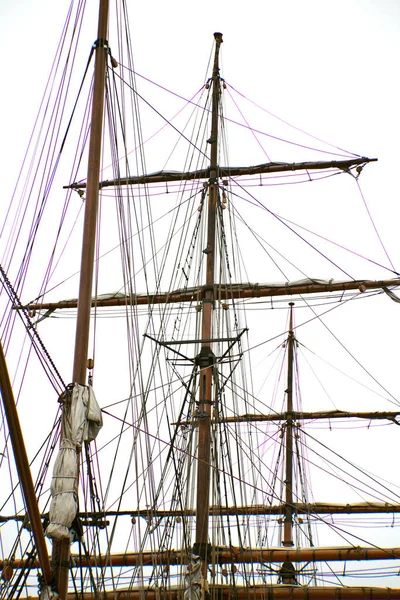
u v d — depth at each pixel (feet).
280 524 115.55
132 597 78.74
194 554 69.97
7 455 46.88
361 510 116.98
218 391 74.69
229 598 74.49
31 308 86.07
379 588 87.81
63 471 42.45
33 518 38.22
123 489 54.65
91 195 50.57
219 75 95.20
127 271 57.31
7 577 43.88
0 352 35.01
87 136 59.57
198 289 80.53
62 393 45.03
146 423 55.88
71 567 42.88
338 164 89.30
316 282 87.25
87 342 46.60
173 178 87.76
